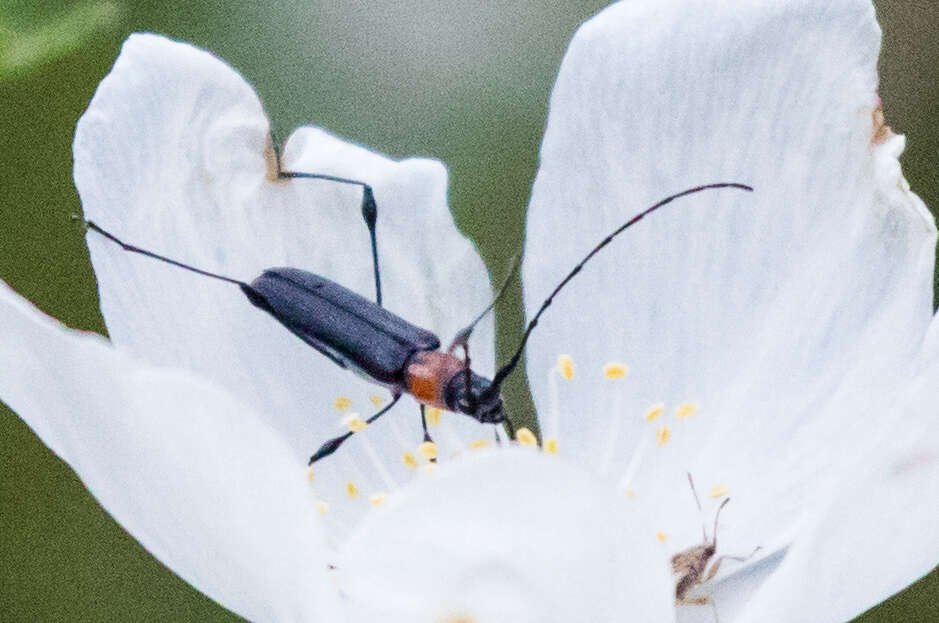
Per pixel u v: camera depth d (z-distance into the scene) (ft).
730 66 0.37
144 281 0.37
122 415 0.33
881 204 0.37
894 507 0.34
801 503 0.37
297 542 0.33
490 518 0.33
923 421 0.33
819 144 0.37
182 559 0.35
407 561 0.33
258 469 0.33
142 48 0.37
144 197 0.37
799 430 0.37
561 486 0.32
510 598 0.33
